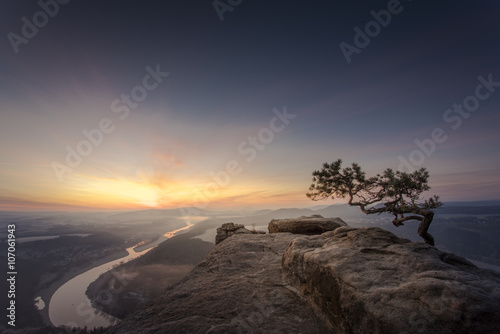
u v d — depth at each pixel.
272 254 12.53
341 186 12.70
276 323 6.58
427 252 7.02
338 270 6.79
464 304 4.49
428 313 4.70
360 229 9.34
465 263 6.84
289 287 8.65
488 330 4.04
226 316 6.84
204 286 9.32
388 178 10.89
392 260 6.82
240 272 10.56
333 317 6.43
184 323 6.39
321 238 10.24
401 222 11.59
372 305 5.35
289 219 19.77
